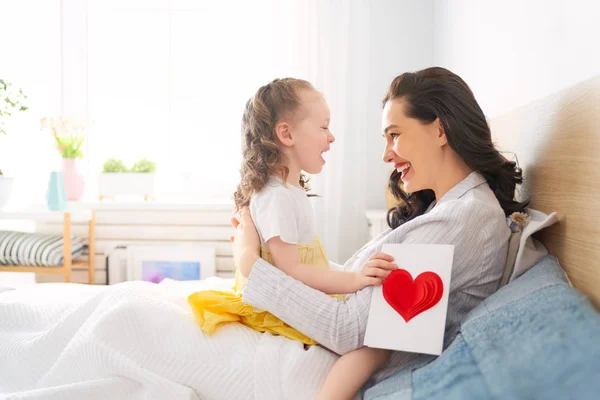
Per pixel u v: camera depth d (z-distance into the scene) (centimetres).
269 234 107
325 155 263
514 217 105
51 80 292
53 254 238
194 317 107
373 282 93
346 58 263
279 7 270
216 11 287
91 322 107
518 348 66
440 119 104
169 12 290
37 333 117
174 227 266
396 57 275
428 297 86
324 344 97
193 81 292
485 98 180
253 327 108
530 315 72
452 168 108
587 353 57
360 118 266
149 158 285
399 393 80
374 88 275
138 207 266
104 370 99
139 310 104
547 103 110
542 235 109
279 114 118
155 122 295
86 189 293
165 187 296
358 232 267
